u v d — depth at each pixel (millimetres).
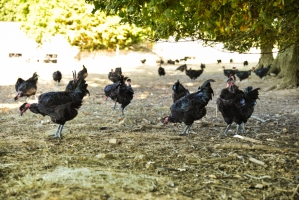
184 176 5387
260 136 8539
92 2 7699
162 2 5168
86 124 9578
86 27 36312
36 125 9430
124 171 5527
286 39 8141
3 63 31562
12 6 41656
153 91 18594
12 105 13117
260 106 13609
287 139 8219
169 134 8578
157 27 8227
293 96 15992
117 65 34500
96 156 6328
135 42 41281
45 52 35812
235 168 5859
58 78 19594
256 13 5758
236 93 8922
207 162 6156
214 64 36594
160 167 5801
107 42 37438
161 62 35500
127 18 7809
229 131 9078
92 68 31188
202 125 9727
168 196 4547
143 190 4711
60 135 8016
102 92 17562
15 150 6738
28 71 26875
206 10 5707
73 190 4625
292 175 5539
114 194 4539
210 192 4762
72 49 36812
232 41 8641
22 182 4930
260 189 4941
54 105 7688
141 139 7902
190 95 8469
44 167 5637
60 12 35438
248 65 34469
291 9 6117
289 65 18188
